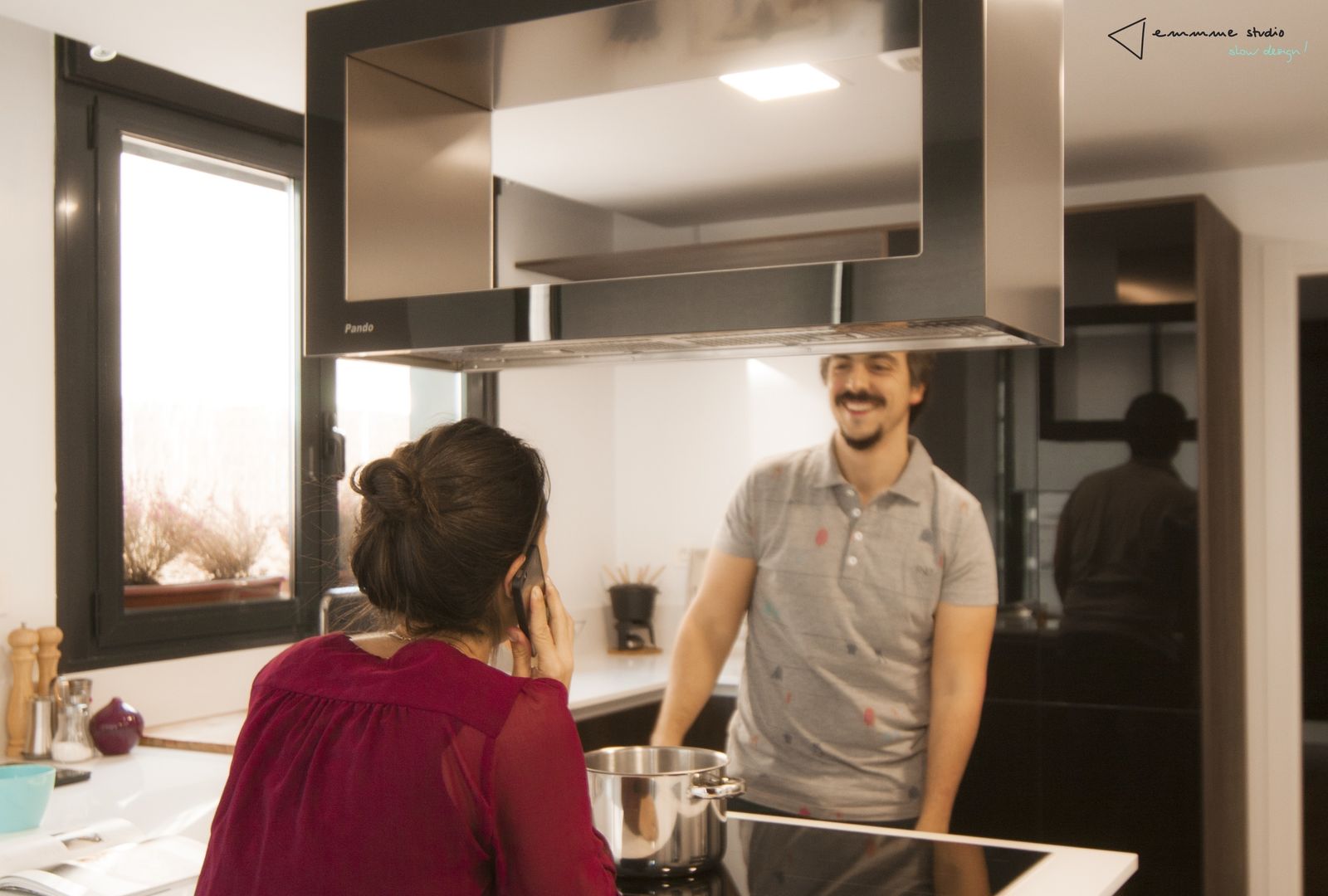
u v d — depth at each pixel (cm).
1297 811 354
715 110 286
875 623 232
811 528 239
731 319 152
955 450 335
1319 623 732
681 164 339
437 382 380
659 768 178
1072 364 323
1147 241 317
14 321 252
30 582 254
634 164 338
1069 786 320
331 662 112
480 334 169
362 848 99
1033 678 325
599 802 158
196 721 285
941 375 337
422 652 108
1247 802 360
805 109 284
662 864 155
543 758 103
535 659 121
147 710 275
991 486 331
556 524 421
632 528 450
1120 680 315
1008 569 329
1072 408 323
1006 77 150
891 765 230
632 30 168
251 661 302
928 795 224
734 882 156
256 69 232
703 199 386
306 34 185
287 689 111
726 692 358
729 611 253
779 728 238
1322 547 734
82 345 265
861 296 146
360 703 105
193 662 287
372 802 100
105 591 268
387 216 189
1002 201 147
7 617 249
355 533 115
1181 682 308
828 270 147
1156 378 315
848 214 404
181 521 299
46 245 259
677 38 172
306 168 184
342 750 103
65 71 261
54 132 261
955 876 158
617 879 158
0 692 245
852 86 265
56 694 242
